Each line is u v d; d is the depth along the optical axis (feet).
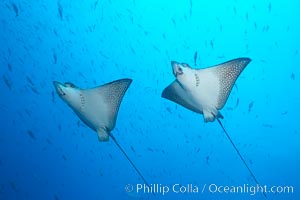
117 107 11.37
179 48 10.54
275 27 10.23
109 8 10.25
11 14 10.48
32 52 10.86
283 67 10.64
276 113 11.18
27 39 10.73
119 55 10.73
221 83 10.92
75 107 11.48
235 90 11.01
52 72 11.07
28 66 11.04
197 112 11.31
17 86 11.29
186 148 11.72
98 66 10.89
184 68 10.73
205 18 10.20
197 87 10.94
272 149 11.59
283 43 10.38
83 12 10.34
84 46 10.70
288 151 11.57
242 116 11.29
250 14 10.12
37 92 11.34
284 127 11.33
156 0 10.09
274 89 10.92
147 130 11.59
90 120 11.61
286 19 10.14
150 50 10.62
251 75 10.80
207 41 10.43
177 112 11.34
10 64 11.02
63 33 10.61
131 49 10.64
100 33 10.53
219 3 10.04
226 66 10.68
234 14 10.14
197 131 11.53
